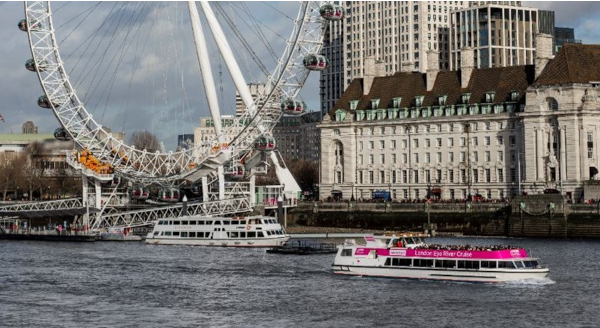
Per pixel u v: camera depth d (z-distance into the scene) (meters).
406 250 150.12
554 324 115.69
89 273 161.38
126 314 124.00
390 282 146.88
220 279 152.25
